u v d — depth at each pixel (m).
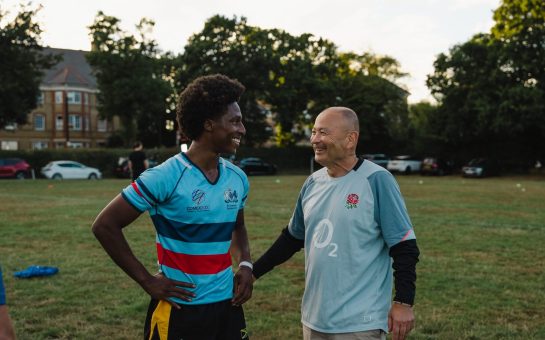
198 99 2.21
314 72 44.06
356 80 45.88
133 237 8.59
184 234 2.21
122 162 35.09
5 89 29.64
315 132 2.53
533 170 40.34
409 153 46.91
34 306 4.88
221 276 2.29
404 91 47.75
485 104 34.59
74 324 4.41
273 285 5.70
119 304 4.97
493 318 4.65
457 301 5.12
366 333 2.35
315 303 2.46
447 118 39.41
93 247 7.77
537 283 5.80
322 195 2.52
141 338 4.15
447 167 39.06
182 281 2.21
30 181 27.02
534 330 4.32
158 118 49.41
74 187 21.61
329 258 2.41
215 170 2.33
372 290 2.40
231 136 2.26
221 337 2.32
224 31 42.47
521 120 33.25
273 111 45.72
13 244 8.00
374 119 46.28
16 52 30.75
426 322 4.52
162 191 2.16
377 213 2.41
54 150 36.78
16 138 54.97
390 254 2.41
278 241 2.84
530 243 8.29
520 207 13.91
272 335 4.25
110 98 42.06
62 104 56.69
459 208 13.61
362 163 2.51
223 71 41.53
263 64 42.06
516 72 34.47
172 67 43.59
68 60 61.66
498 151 39.47
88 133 58.56
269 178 31.06
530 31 33.06
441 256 7.26
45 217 11.24
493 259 7.07
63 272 6.17
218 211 2.25
